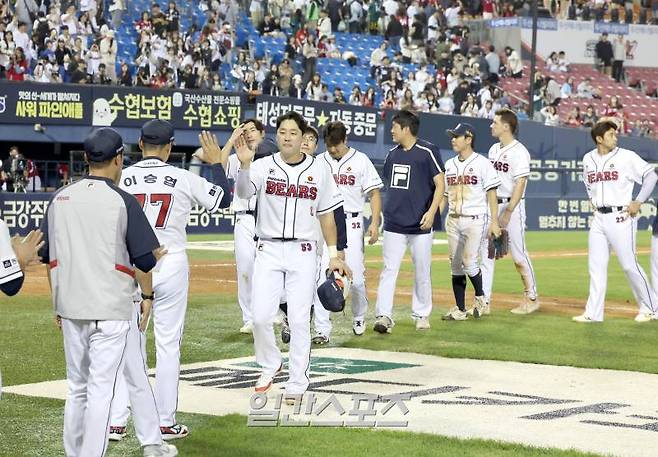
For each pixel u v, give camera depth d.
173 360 7.97
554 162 38.19
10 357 11.39
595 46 46.25
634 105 45.50
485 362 11.36
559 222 37.84
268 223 9.06
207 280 20.16
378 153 35.25
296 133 8.91
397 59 40.19
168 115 32.22
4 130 30.31
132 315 6.90
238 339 12.90
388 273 13.40
